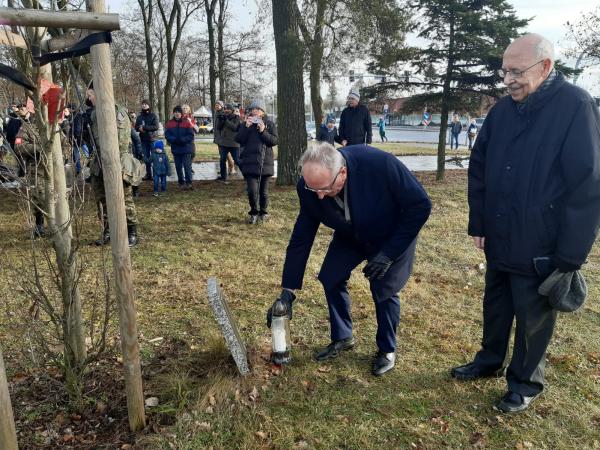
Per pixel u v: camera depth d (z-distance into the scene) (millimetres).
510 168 2441
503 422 2598
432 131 40875
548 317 2543
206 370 3008
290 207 7648
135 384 2369
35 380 2852
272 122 6574
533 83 2320
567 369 3109
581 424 2586
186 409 2637
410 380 2975
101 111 1963
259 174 6562
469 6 9500
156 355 3180
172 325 3598
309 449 2398
